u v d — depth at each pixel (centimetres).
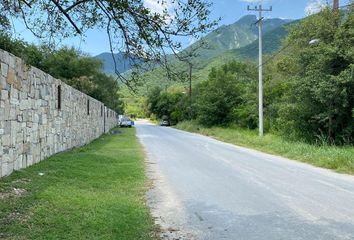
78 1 495
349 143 2422
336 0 2388
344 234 620
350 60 2245
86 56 4162
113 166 1320
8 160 945
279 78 3991
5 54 928
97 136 3022
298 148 2036
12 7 523
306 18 2662
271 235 614
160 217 729
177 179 1182
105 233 579
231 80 5266
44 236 538
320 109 2541
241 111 4541
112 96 4541
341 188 1066
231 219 717
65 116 1689
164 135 3916
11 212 631
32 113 1165
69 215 649
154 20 473
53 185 884
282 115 2841
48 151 1376
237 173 1327
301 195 951
